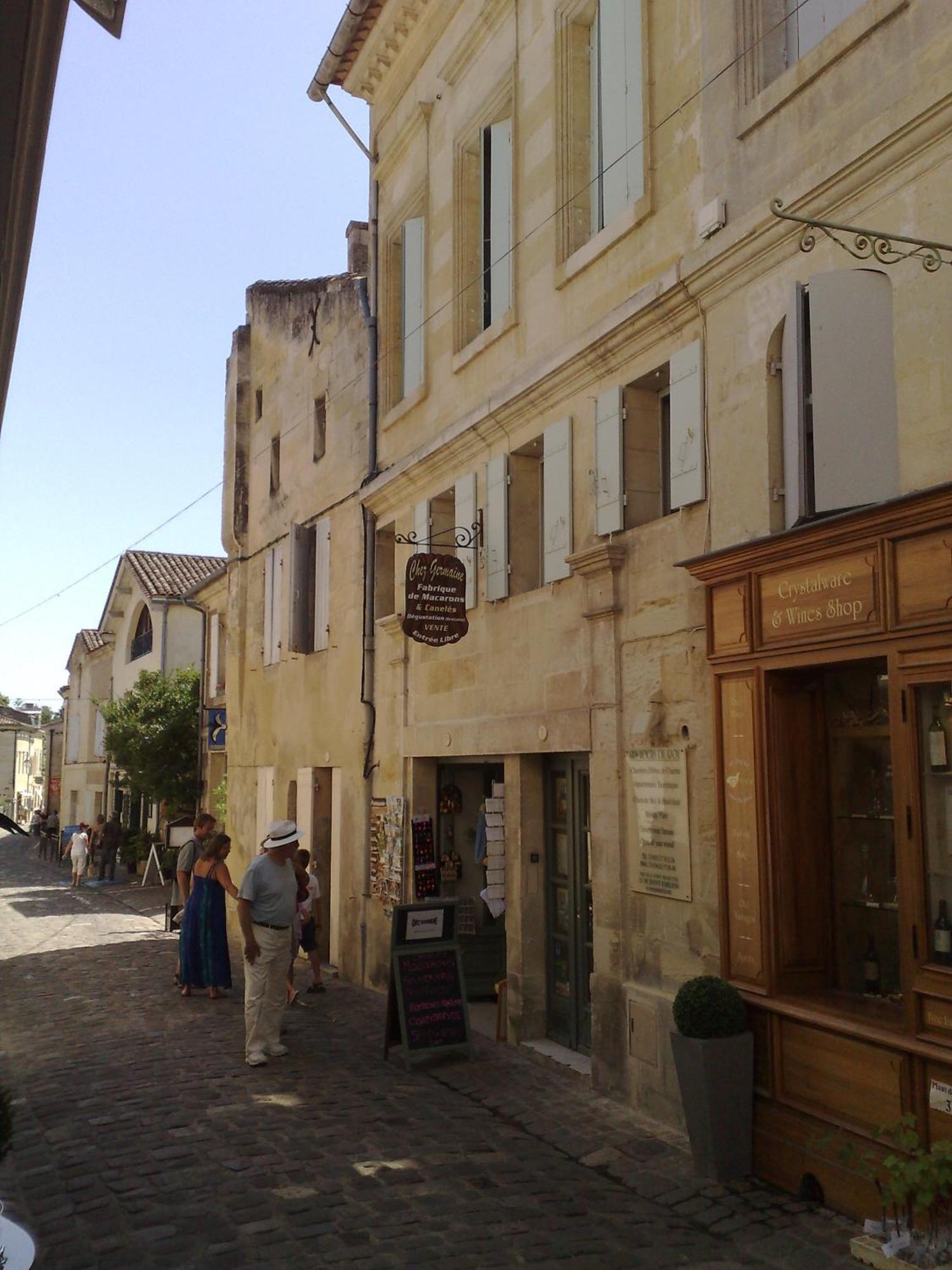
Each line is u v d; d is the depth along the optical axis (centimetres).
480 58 1089
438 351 1170
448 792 1202
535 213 961
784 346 620
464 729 1054
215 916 1188
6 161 283
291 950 906
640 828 755
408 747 1195
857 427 564
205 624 2686
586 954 885
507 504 982
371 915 1283
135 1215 555
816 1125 575
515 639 961
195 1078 825
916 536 532
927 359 536
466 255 1131
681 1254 511
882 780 609
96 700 3072
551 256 929
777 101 654
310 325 1602
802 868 632
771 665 627
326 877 1484
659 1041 723
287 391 1705
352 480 1402
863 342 566
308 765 1529
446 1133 701
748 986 632
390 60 1309
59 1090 799
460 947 925
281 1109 742
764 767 631
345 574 1420
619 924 776
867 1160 512
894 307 558
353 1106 757
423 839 1173
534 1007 936
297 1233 530
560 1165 645
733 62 699
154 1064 873
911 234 551
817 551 591
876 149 566
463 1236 528
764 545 623
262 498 1816
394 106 1320
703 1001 620
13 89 260
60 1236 534
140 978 1320
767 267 657
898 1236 486
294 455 1658
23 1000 1200
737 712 658
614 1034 777
